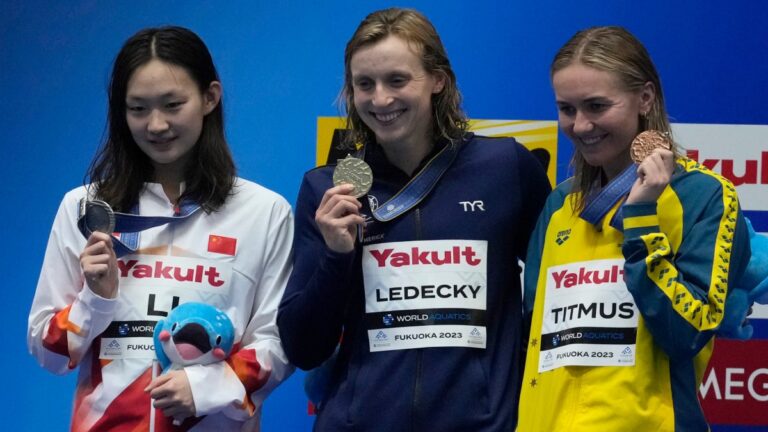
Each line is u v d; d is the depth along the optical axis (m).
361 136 7.30
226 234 7.52
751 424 9.09
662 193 6.20
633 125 6.41
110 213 7.14
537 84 9.16
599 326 6.29
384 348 6.95
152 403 7.13
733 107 9.07
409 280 6.97
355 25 9.30
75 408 7.38
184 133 7.32
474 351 6.91
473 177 7.14
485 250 7.04
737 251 6.09
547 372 6.50
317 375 7.61
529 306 6.93
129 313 7.26
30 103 9.45
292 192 9.32
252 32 9.35
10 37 9.45
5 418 9.40
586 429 6.17
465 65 9.20
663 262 5.91
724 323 6.43
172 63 7.23
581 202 6.63
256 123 9.34
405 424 6.83
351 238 6.78
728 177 9.09
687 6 9.09
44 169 9.45
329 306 6.88
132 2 9.41
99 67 9.45
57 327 7.19
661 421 6.09
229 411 7.20
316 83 9.31
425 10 9.23
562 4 9.17
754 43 9.07
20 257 9.43
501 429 6.80
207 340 6.98
